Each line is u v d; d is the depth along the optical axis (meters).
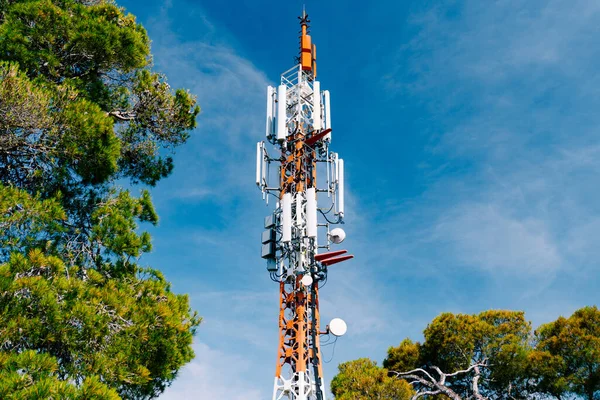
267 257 18.64
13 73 9.55
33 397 6.49
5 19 11.70
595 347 20.31
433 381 22.77
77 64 12.69
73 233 11.26
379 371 19.22
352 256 17.47
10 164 10.80
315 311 17.61
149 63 14.50
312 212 17.84
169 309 10.03
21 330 7.86
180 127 14.38
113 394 7.22
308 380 16.61
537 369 21.33
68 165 11.14
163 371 10.09
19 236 9.68
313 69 22.41
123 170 14.08
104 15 13.04
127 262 11.30
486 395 23.47
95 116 10.55
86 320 8.37
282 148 20.38
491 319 24.98
